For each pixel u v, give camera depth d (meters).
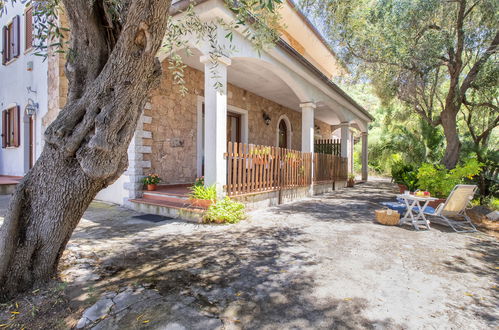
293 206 6.87
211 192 5.05
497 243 3.90
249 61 6.74
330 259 3.20
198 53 6.36
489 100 8.79
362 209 6.45
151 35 2.02
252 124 10.05
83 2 2.11
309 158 8.83
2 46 9.95
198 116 7.90
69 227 2.38
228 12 4.89
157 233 4.25
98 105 2.11
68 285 2.46
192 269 2.88
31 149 9.03
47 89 7.73
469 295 2.39
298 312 2.10
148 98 2.43
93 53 2.29
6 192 7.75
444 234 4.36
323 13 6.23
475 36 6.99
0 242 2.14
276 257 3.25
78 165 2.21
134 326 1.89
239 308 2.14
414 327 1.93
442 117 8.31
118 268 2.88
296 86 7.90
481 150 9.55
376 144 17.66
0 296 2.13
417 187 8.23
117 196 6.69
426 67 7.42
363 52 7.83
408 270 2.91
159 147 6.79
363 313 2.09
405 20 6.77
